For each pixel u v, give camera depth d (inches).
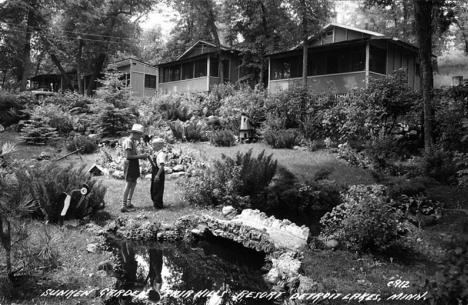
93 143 584.1
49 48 1256.8
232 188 332.8
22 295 157.1
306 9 868.0
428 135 501.4
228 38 1392.7
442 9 583.8
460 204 337.1
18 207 164.7
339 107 606.5
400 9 1310.3
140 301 179.2
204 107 837.2
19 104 776.3
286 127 679.7
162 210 317.7
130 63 1467.8
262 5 1129.4
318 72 961.5
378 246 230.2
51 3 1192.2
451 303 112.3
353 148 540.7
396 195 335.6
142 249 255.1
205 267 228.2
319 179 382.6
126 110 646.5
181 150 503.2
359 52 884.0
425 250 239.3
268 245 233.8
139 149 480.7
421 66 522.0
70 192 272.4
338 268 204.8
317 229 293.0
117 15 1411.2
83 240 237.1
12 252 171.3
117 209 315.6
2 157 169.8
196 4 1210.6
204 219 280.1
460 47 1553.9
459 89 521.0
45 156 524.1
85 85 1743.4
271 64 1070.4
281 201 353.7
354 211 237.6
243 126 665.0
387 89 546.6
